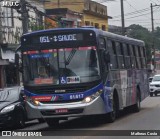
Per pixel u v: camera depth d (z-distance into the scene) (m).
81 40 17.27
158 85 40.56
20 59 18.09
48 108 16.95
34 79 17.33
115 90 19.31
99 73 17.12
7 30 37.81
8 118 18.42
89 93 16.91
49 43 17.44
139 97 24.52
